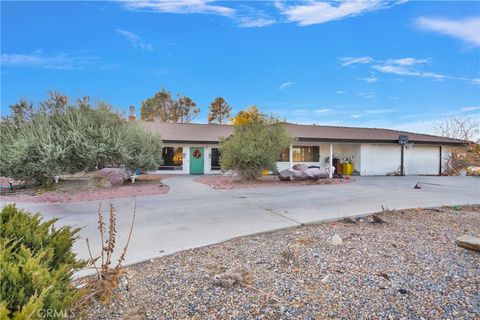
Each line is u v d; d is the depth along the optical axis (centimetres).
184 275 289
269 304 231
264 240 406
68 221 547
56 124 1046
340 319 210
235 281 268
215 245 385
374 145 1828
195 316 215
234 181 1269
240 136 1230
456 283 266
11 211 238
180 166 1766
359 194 866
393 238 405
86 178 1149
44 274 156
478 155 680
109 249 259
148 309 225
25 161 977
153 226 492
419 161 1897
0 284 140
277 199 779
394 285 262
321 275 285
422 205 661
